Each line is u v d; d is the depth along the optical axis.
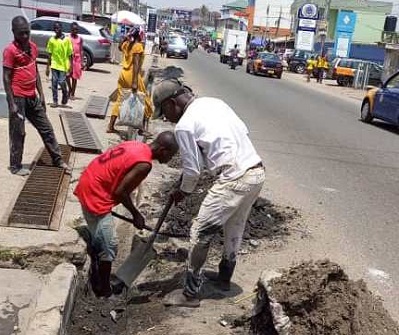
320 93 26.83
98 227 4.29
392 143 12.80
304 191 7.71
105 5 62.72
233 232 4.30
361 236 6.05
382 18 62.38
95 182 4.23
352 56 51.50
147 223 5.72
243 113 15.15
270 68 34.91
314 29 52.44
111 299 4.39
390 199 7.70
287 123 14.13
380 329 3.55
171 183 7.33
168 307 4.21
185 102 4.02
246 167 3.91
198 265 4.10
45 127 6.55
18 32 5.96
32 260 4.35
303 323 3.57
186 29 139.50
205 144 3.84
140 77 9.66
